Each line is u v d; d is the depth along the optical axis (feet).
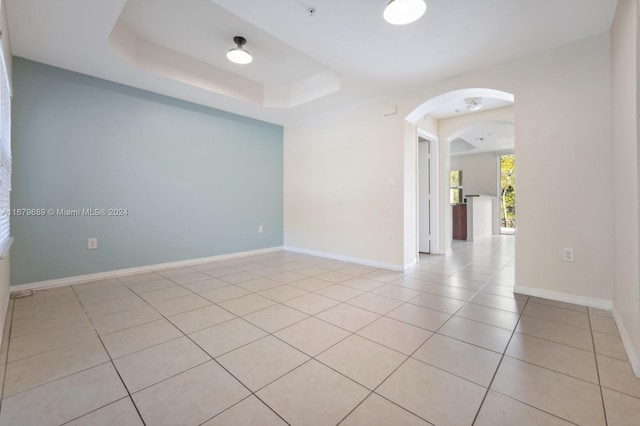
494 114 14.07
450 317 6.91
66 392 4.17
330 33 7.55
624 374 4.60
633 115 5.19
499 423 3.60
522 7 6.45
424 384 4.38
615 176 6.75
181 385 4.35
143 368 4.78
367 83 10.61
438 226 15.75
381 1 6.33
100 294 8.54
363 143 12.72
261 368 4.80
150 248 11.37
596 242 7.45
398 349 5.42
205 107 13.00
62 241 9.37
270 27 7.31
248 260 13.62
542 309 7.38
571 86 7.79
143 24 8.59
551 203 8.11
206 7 7.76
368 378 4.53
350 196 13.28
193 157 12.61
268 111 13.80
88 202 9.85
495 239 22.50
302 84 12.75
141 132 11.03
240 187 14.44
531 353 5.25
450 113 14.67
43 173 8.97
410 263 12.38
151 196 11.36
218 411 3.82
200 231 12.93
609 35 7.25
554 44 7.91
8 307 7.38
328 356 5.17
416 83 10.61
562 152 7.93
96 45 7.95
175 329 6.23
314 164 14.84
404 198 11.64
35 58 8.63
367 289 9.14
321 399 4.05
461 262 13.39
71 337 5.84
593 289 7.52
